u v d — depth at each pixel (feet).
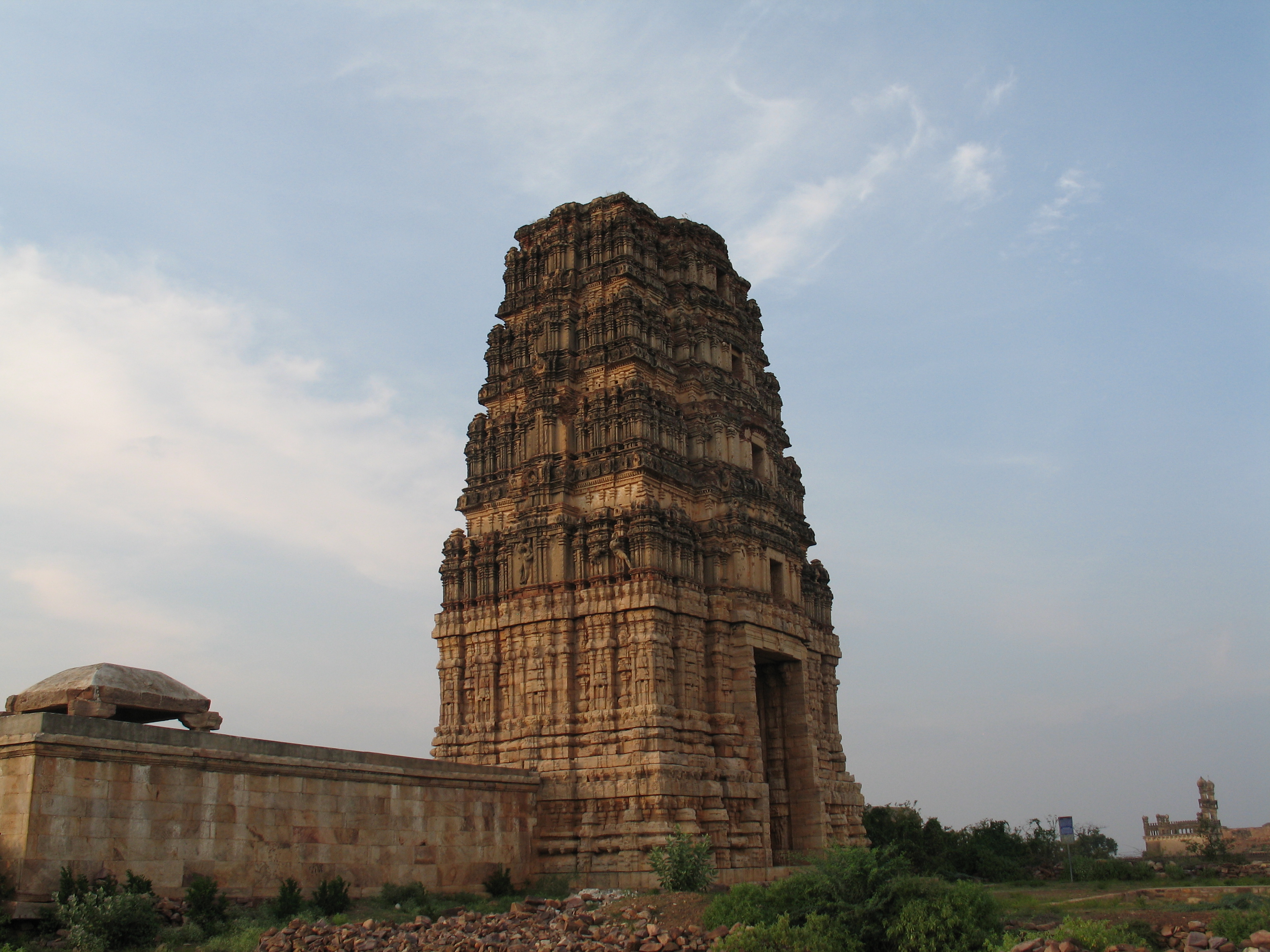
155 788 124.57
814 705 222.28
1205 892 148.46
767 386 249.96
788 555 224.74
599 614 193.47
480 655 202.80
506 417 219.61
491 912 147.23
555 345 220.43
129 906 110.93
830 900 108.06
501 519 214.07
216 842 130.00
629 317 216.54
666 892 155.22
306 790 142.92
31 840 111.24
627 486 202.39
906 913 102.32
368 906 142.92
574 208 234.99
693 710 193.26
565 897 166.30
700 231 243.19
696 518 212.84
